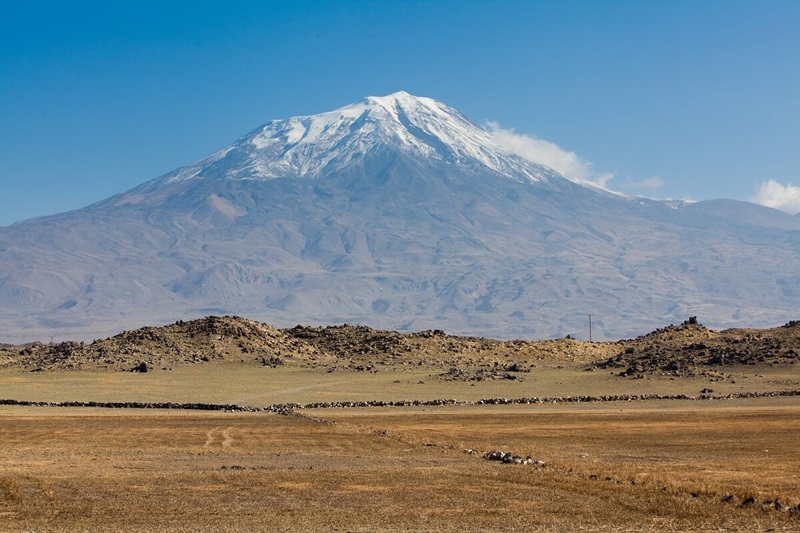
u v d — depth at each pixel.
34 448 105.69
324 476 80.06
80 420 149.38
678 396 192.25
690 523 60.28
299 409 177.25
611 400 190.12
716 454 99.50
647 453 100.81
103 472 83.50
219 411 174.75
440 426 136.00
